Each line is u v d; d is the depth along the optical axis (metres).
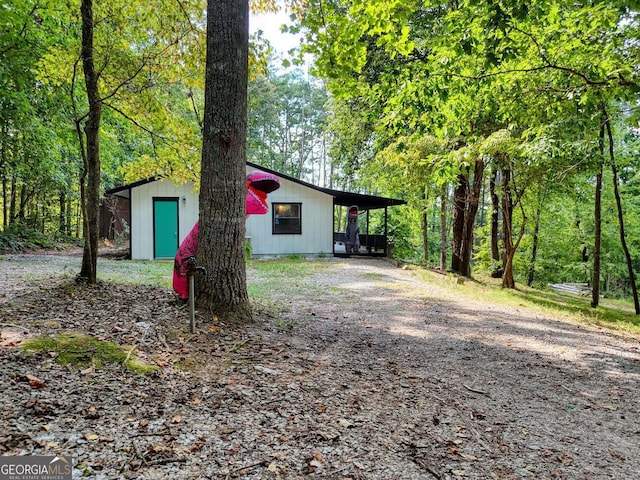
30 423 2.24
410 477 2.25
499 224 18.62
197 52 6.90
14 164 12.65
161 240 14.36
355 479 2.16
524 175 10.95
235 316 4.78
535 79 6.25
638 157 13.35
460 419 3.14
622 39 5.53
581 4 5.35
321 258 15.91
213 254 4.75
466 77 5.99
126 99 6.62
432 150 12.60
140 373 3.07
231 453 2.26
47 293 5.05
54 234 17.20
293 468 2.19
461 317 7.04
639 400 3.81
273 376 3.46
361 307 7.29
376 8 4.95
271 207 15.88
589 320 7.96
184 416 2.60
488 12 4.44
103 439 2.21
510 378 4.23
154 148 7.26
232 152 4.70
